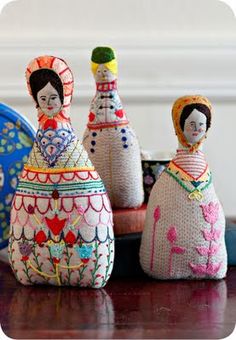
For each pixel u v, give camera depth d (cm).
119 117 71
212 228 67
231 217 97
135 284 69
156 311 61
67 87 64
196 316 60
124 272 71
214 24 110
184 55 110
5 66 108
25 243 65
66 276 65
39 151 64
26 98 109
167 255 68
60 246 64
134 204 74
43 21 109
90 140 72
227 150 113
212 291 67
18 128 78
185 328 57
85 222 63
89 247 64
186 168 67
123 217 72
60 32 109
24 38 108
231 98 111
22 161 78
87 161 64
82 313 60
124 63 109
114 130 71
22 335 55
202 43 110
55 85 64
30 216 64
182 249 67
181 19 110
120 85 110
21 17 109
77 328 57
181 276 69
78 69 109
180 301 63
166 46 109
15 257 66
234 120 112
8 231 78
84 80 109
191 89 110
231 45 110
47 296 64
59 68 64
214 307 62
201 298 64
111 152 71
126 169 72
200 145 68
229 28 110
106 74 71
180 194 67
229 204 114
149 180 81
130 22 110
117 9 110
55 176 63
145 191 81
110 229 65
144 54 109
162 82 110
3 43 108
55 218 63
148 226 69
